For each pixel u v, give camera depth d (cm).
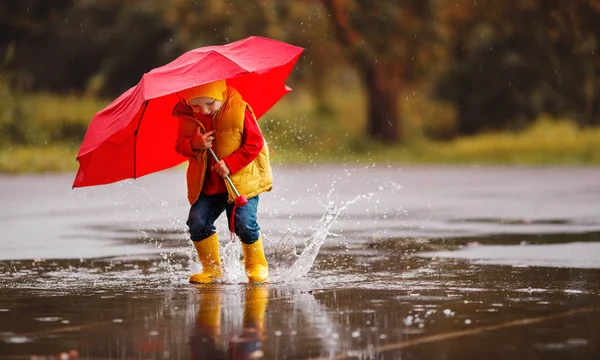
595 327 737
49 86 6725
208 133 997
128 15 6197
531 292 922
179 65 973
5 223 1808
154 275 1083
